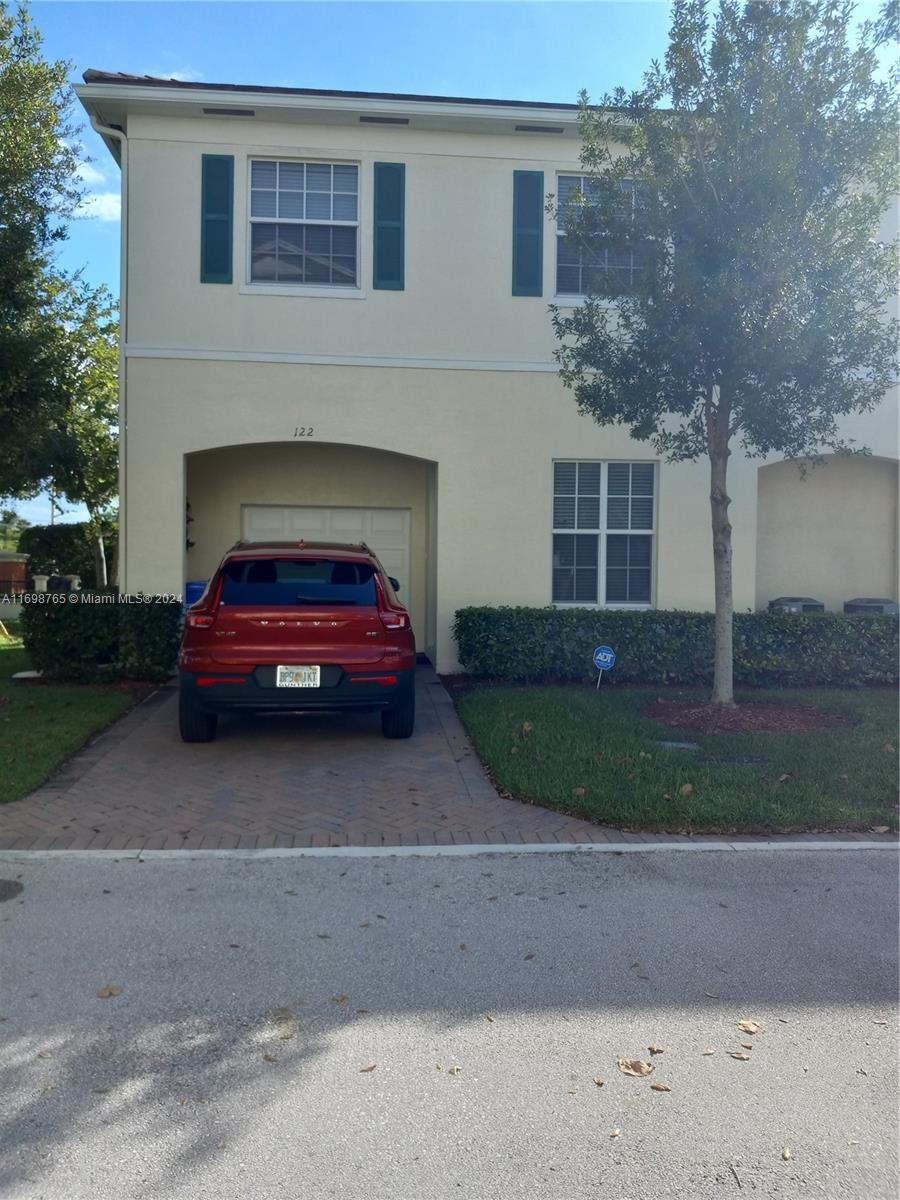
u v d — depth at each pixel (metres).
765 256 8.05
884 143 8.03
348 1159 3.03
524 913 4.99
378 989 4.15
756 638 11.52
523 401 12.14
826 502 13.75
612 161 9.06
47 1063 3.54
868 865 5.79
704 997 4.12
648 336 8.59
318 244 11.91
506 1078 3.48
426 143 11.91
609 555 12.48
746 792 6.90
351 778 7.48
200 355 11.66
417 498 13.44
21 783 6.98
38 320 9.59
